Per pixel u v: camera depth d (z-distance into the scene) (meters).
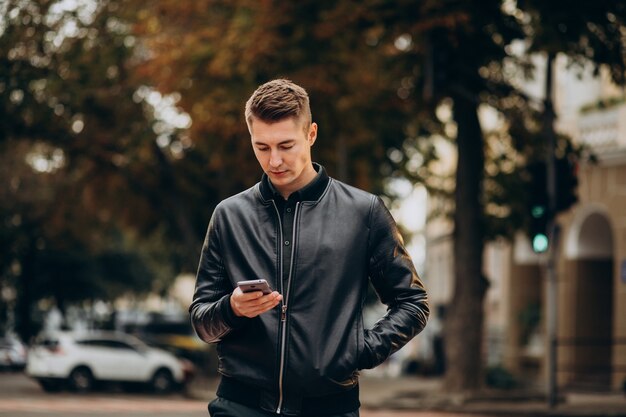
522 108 23.25
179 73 24.47
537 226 19.36
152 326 41.53
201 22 25.44
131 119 29.05
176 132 31.80
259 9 22.19
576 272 28.75
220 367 4.13
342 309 4.04
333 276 4.04
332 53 22.02
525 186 21.33
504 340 32.31
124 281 52.84
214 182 33.78
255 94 4.03
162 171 32.16
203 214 34.69
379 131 25.14
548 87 19.92
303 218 4.09
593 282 28.67
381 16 20.31
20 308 51.16
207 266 4.21
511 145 24.31
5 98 24.28
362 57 22.58
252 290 3.80
